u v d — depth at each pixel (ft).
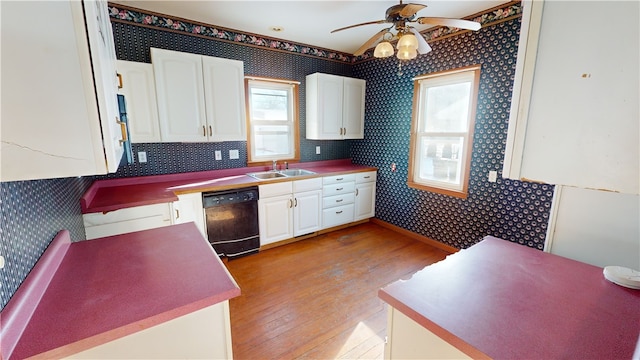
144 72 7.91
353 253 10.25
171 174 9.67
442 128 10.44
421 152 11.25
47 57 2.17
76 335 2.50
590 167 1.46
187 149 9.92
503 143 8.54
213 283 3.34
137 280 3.38
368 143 13.30
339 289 7.96
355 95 12.78
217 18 8.90
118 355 2.75
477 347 2.43
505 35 8.13
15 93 2.13
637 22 1.25
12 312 2.51
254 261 9.59
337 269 9.09
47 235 3.85
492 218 9.09
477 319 2.78
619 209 4.00
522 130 1.66
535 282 3.47
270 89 11.50
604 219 4.14
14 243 2.83
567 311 2.91
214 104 9.11
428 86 10.67
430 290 3.28
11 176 2.21
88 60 2.30
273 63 11.18
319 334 6.23
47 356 2.34
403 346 3.17
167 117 8.35
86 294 3.09
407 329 3.10
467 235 9.86
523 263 3.97
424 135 11.02
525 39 1.57
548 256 4.20
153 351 2.92
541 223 8.01
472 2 7.87
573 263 3.98
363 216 13.01
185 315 3.01
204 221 8.85
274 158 12.00
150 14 8.46
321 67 12.59
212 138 9.20
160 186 8.79
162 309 2.86
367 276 8.67
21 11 2.06
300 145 12.59
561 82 1.49
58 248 3.93
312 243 11.12
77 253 4.11
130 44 8.34
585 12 1.37
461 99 9.76
